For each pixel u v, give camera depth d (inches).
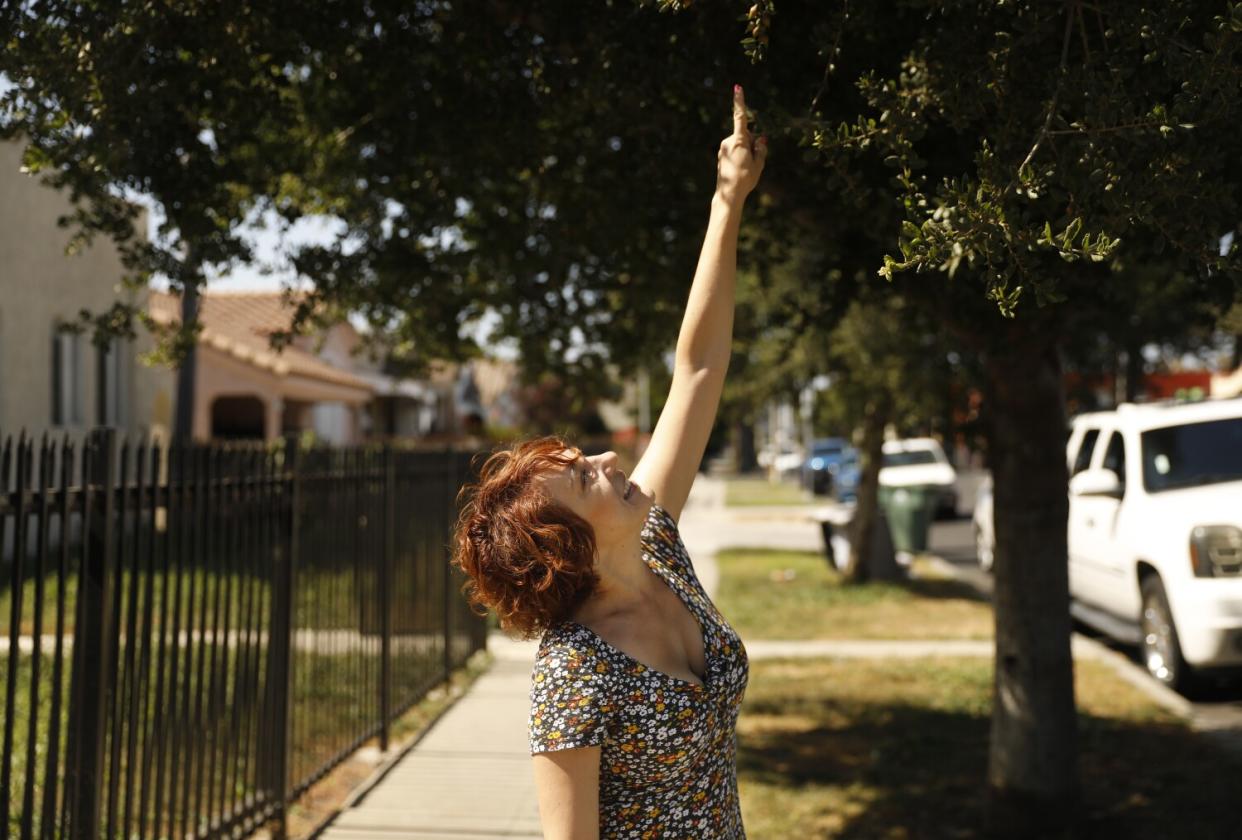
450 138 224.1
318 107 239.9
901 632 486.9
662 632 86.1
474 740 307.3
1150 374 885.2
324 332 278.8
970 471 1950.1
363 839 227.9
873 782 272.4
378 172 238.2
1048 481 230.7
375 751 297.1
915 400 491.8
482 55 210.7
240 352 869.2
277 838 224.2
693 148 196.7
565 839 78.4
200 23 166.2
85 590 155.3
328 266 238.1
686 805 82.9
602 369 309.3
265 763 222.1
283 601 227.9
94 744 154.3
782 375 601.9
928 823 242.5
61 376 616.4
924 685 378.9
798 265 337.7
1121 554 382.3
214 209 212.7
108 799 162.1
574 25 185.9
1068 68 115.2
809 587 626.2
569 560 82.4
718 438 3307.1
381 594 297.3
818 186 195.2
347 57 210.4
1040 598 230.8
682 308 266.2
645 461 103.7
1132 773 268.5
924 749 299.7
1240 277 103.3
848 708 348.8
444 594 373.7
